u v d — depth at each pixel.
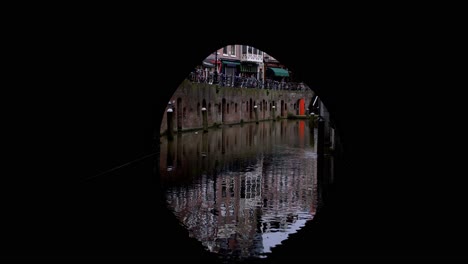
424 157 7.35
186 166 15.36
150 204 9.59
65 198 9.52
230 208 9.61
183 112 28.55
